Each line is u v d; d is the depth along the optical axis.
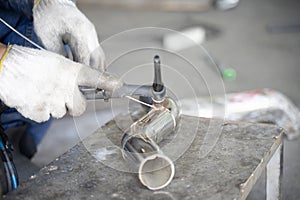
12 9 1.72
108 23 4.20
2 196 1.17
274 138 1.35
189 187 1.15
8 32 1.73
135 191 1.15
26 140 2.08
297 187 1.99
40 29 1.51
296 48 3.66
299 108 2.78
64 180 1.21
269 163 1.41
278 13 4.33
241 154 1.28
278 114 2.33
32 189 1.18
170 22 4.14
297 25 4.07
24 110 1.27
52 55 1.29
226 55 3.54
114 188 1.17
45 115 1.28
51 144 2.34
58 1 1.55
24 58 1.27
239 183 1.16
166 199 1.12
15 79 1.26
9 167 1.42
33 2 1.61
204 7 4.47
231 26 4.08
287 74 3.24
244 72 3.28
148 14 4.38
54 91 1.27
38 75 1.26
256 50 3.63
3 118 1.80
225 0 4.42
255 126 1.42
